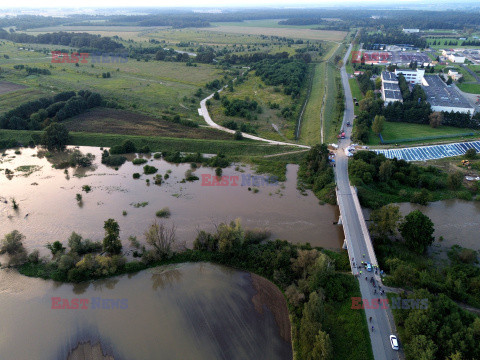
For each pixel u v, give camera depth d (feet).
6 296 265.54
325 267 256.93
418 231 297.74
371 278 264.72
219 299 262.88
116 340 231.50
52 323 244.01
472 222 351.67
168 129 584.40
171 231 336.70
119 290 272.10
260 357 220.23
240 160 489.26
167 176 442.50
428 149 502.38
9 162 481.05
